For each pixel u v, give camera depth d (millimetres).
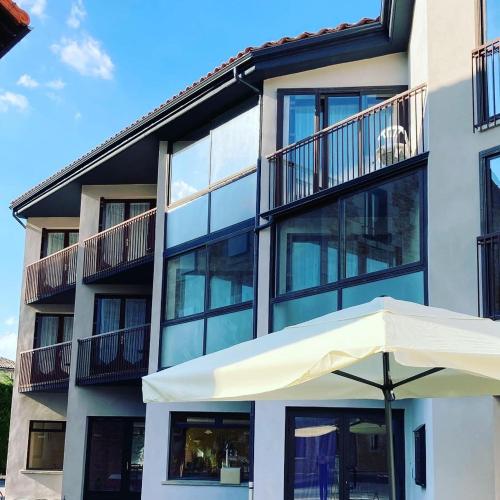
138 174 20578
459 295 10680
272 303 14195
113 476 20297
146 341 18688
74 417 20344
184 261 16844
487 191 10750
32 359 22953
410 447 12805
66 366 21672
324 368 4621
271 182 14664
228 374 5117
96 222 21609
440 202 11164
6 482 22703
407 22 13641
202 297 16047
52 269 22875
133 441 20562
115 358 19328
